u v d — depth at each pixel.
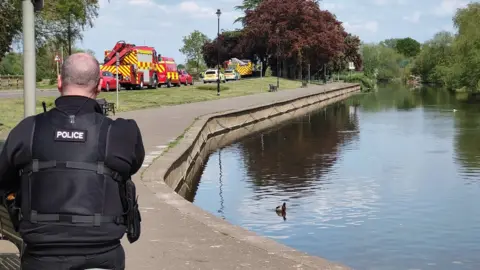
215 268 6.57
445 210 14.83
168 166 14.55
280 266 6.66
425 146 27.75
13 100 34.69
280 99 49.28
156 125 25.62
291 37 87.00
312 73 103.25
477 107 53.06
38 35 31.33
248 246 7.45
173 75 58.69
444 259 10.97
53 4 28.72
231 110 36.28
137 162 3.38
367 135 32.88
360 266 10.59
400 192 17.11
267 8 89.31
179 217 8.98
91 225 3.08
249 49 94.19
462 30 77.69
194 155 21.55
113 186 3.21
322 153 25.69
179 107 36.72
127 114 30.72
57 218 3.06
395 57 152.62
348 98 73.12
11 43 22.03
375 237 12.38
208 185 18.42
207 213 9.31
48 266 3.08
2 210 4.50
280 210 14.63
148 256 6.98
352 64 107.06
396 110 51.50
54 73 68.50
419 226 13.29
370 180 19.08
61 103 3.30
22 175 3.20
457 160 23.34
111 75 47.09
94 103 3.35
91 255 3.11
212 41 106.19
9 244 7.04
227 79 80.38
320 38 88.06
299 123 40.81
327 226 13.30
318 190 17.48
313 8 89.38
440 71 97.50
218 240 7.72
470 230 12.86
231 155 25.14
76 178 3.11
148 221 8.71
